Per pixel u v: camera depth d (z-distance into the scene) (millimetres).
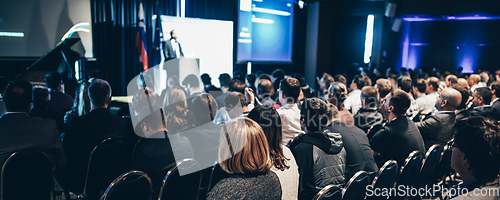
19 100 1969
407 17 9578
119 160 2311
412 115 3666
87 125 2264
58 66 5824
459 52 11148
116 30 8086
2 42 6289
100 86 2314
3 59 6328
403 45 11609
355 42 11562
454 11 8492
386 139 2498
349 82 8406
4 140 1915
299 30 11367
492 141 988
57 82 3484
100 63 7914
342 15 11258
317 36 11188
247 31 9773
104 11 7805
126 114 3340
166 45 7621
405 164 2221
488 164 994
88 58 6680
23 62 6859
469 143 1019
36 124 2031
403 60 11812
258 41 10133
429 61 11672
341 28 11695
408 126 2500
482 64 10836
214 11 9242
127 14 8141
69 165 2312
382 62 10953
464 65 11133
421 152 2354
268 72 10828
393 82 6094
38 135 2021
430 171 2549
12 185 1804
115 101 6875
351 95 4156
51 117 2752
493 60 10664
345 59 11820
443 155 2643
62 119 2816
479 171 1012
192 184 1943
